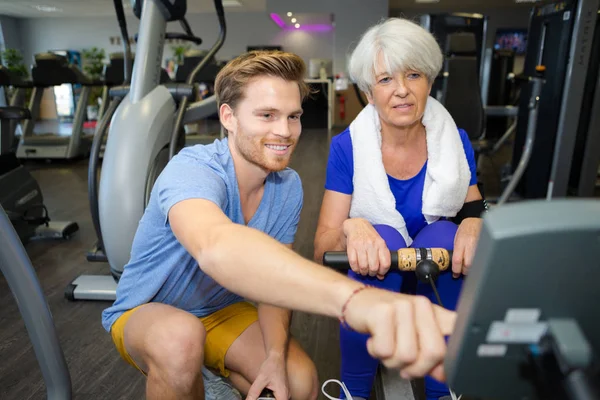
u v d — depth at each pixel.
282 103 0.95
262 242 0.64
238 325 1.24
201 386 1.07
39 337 1.12
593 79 3.75
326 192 1.43
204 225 0.73
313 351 1.89
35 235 3.28
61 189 4.78
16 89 5.91
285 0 10.13
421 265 0.94
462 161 1.34
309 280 0.58
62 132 10.49
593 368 0.36
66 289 2.37
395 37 1.18
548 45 3.67
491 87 8.36
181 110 2.26
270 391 1.06
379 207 1.33
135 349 1.06
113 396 1.63
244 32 13.48
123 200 2.10
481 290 0.37
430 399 1.25
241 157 1.04
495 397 0.44
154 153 2.19
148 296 1.12
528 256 0.35
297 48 13.46
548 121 3.69
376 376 1.25
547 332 0.39
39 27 13.92
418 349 0.49
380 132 1.35
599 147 3.74
